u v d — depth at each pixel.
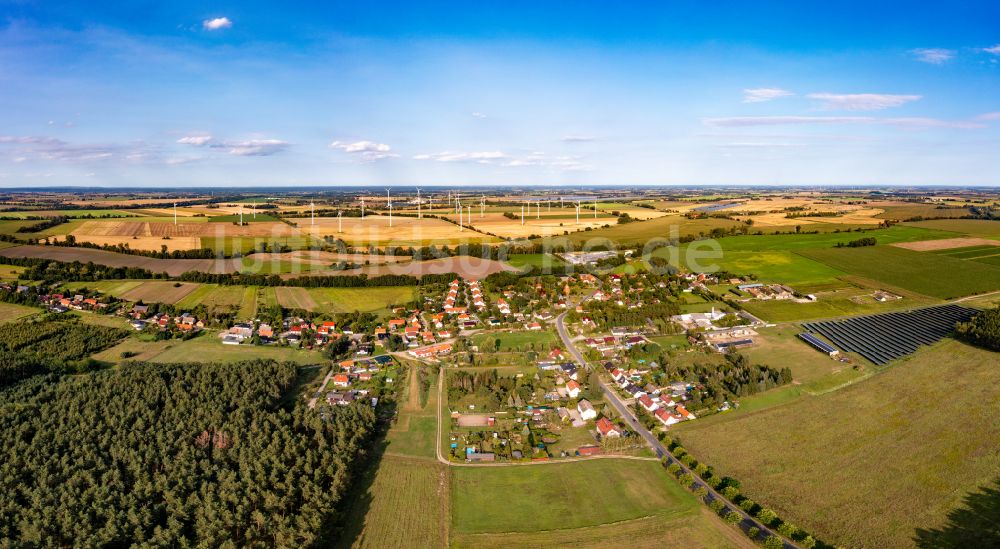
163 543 62.28
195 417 88.31
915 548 63.94
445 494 77.06
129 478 74.50
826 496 74.19
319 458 80.50
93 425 85.06
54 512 65.75
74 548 60.34
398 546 66.81
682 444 88.75
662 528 69.12
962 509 70.38
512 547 66.44
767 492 75.50
